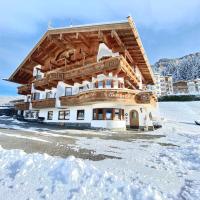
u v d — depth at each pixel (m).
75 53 24.95
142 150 8.99
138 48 21.64
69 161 5.13
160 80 105.56
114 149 8.97
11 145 8.45
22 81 37.00
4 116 40.88
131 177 5.05
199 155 7.43
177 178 5.18
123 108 21.86
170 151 8.78
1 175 4.62
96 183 4.20
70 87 25.36
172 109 49.38
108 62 18.42
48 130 16.69
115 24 18.08
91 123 21.08
